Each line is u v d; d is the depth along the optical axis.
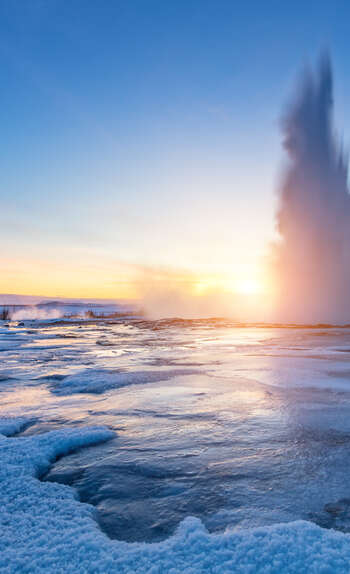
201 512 2.92
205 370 10.23
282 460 4.01
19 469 3.63
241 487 3.37
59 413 6.04
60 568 2.07
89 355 14.39
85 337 25.36
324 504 3.03
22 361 12.78
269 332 28.42
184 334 26.92
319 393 7.32
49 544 2.32
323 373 9.60
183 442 4.62
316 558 2.05
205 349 16.20
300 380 8.65
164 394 7.34
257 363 11.51
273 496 3.18
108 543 2.34
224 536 2.34
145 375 9.46
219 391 7.56
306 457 4.09
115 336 25.98
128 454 4.25
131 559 2.15
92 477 3.63
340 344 18.16
